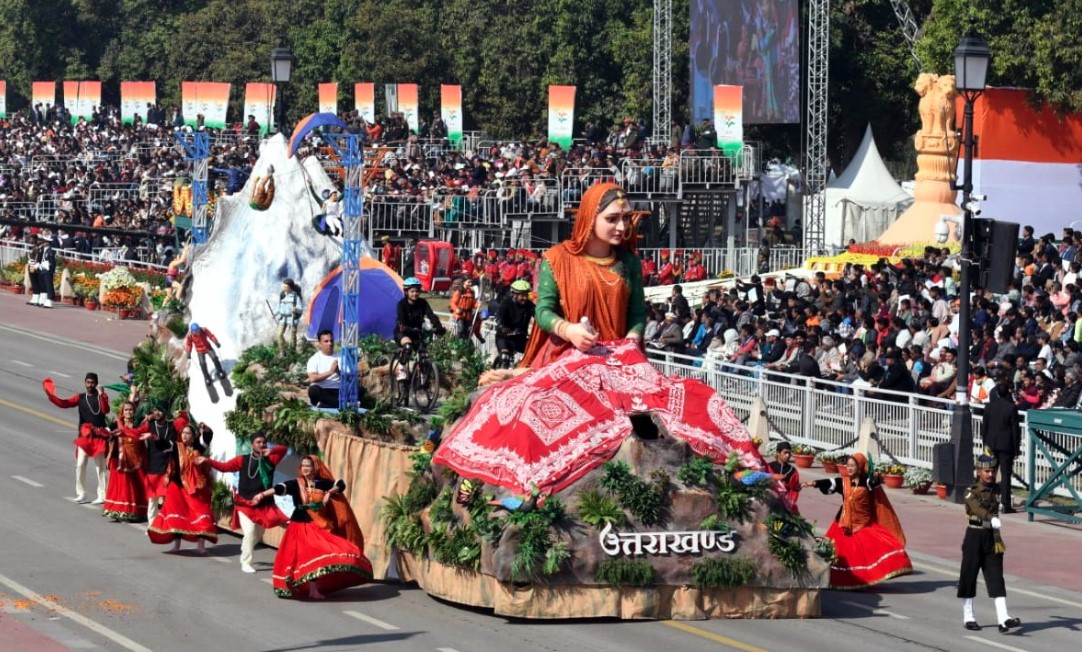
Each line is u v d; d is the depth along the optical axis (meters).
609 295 24.00
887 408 35.38
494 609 22.66
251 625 22.23
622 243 24.25
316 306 31.77
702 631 22.19
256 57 115.88
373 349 29.80
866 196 70.75
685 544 22.77
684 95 88.12
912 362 38.03
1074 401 33.59
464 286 39.47
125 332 58.03
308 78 113.31
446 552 23.06
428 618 22.77
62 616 22.56
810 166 70.06
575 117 98.94
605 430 23.28
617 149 71.75
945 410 34.06
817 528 29.86
